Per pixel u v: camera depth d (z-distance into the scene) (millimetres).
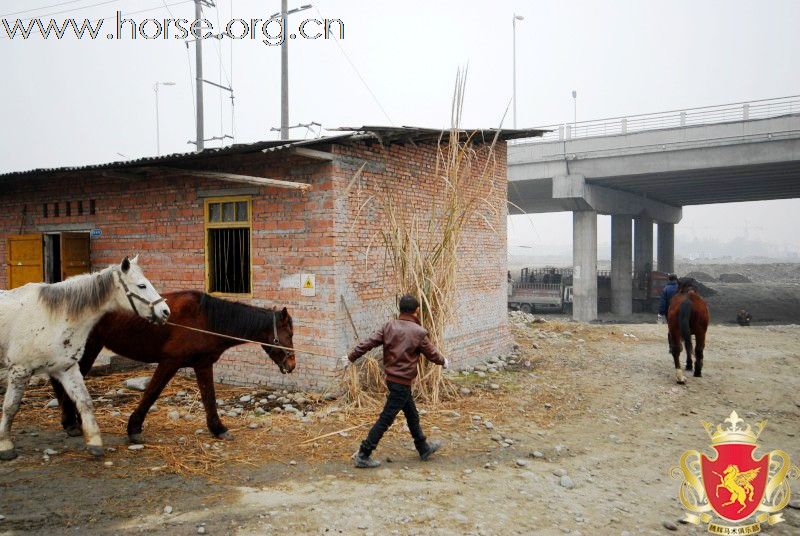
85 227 11219
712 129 25359
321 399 8359
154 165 9047
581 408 8570
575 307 31047
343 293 8750
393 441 6617
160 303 5809
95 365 9422
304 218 8828
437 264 8531
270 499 4836
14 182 11898
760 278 66562
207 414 6453
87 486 4957
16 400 5543
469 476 5664
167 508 4551
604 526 4742
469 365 11422
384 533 4348
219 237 9859
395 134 8578
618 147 27625
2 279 12672
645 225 40906
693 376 10977
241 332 6629
